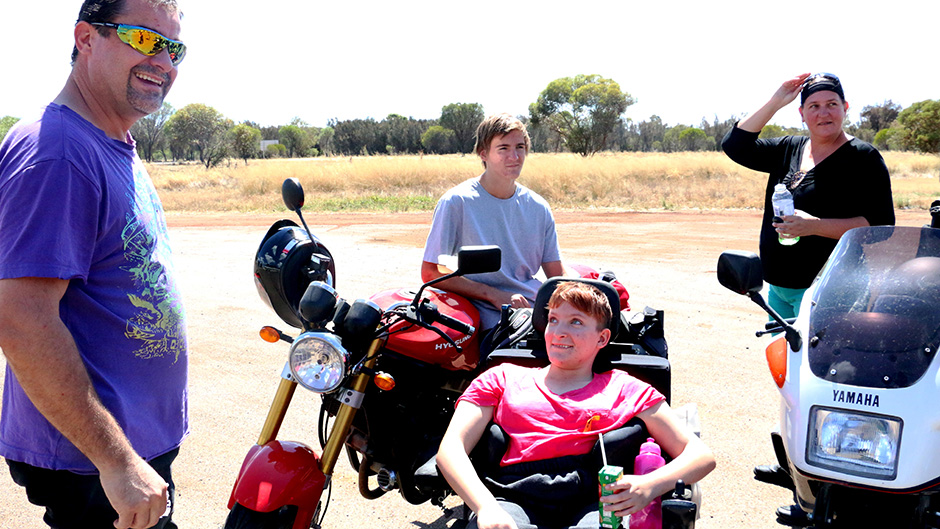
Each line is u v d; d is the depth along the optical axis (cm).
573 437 277
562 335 293
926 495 254
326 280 316
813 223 419
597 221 1725
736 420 509
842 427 257
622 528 257
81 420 213
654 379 324
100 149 233
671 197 2223
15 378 232
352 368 282
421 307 305
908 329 272
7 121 5134
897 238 313
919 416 248
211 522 379
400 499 411
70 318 229
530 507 270
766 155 488
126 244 238
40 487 243
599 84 5731
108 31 236
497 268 294
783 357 297
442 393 355
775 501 403
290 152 8894
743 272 290
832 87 429
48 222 212
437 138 8356
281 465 267
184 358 266
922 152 5091
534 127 6188
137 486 222
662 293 902
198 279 1023
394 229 1594
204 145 5400
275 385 586
